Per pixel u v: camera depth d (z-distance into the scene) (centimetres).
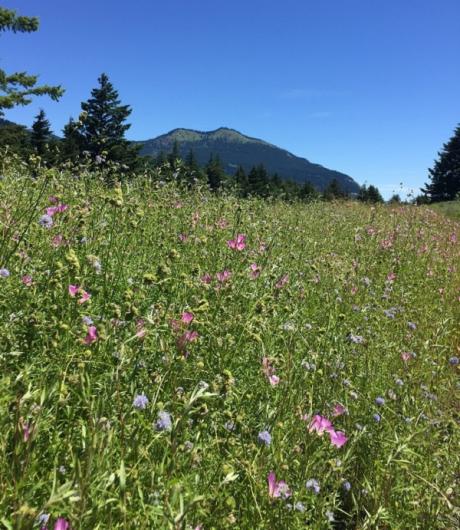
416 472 317
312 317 492
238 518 237
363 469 317
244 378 331
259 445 262
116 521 187
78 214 402
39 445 207
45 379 232
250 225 657
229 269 470
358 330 490
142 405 221
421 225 1299
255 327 351
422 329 577
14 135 2617
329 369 365
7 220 346
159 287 330
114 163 827
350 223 1180
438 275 912
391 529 290
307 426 274
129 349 261
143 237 508
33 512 153
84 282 331
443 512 304
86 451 185
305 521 260
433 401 409
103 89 3891
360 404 357
